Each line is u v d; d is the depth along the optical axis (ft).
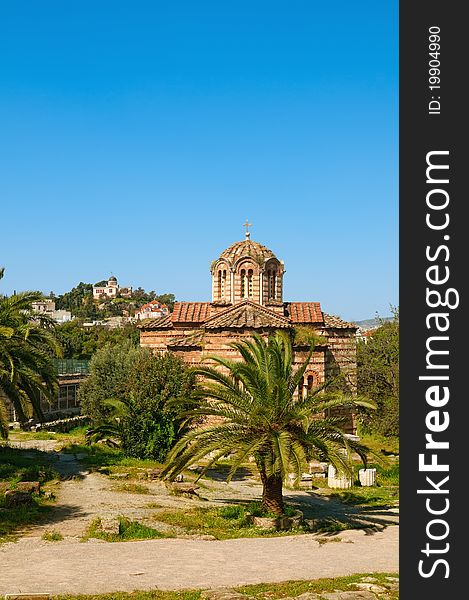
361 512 92.32
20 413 108.37
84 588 48.75
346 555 63.46
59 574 52.60
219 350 140.05
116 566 55.72
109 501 89.40
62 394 226.58
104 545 64.28
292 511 83.05
